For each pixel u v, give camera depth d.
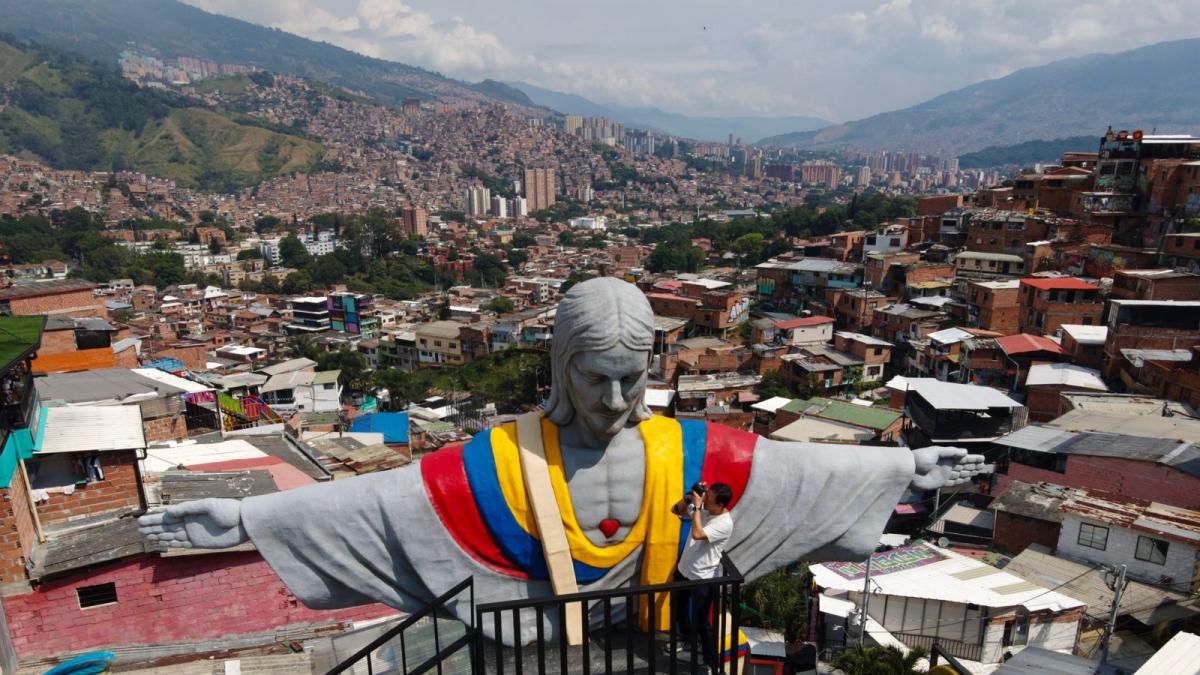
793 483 5.38
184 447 19.81
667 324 59.69
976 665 17.47
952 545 22.78
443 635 6.01
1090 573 18.98
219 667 11.95
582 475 5.12
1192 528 18.47
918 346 48.47
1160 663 10.13
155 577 12.64
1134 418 26.03
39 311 34.72
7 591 11.82
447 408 49.31
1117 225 58.88
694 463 5.30
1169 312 32.62
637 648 5.17
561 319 4.95
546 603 4.31
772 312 69.94
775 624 18.59
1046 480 23.39
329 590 5.34
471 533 5.16
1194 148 60.34
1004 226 60.25
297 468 19.34
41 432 13.71
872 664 15.36
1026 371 36.78
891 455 5.54
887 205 108.81
